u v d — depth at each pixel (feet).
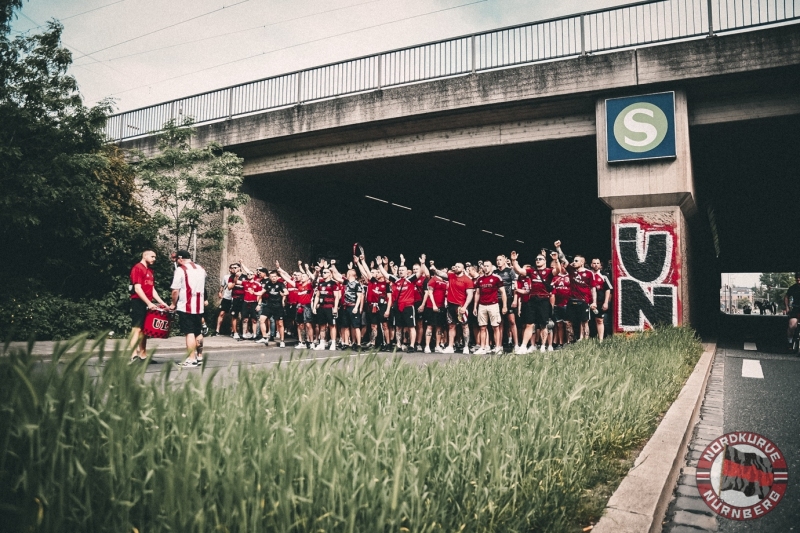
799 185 59.00
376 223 81.15
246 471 5.23
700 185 58.29
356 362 9.94
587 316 36.70
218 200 50.83
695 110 40.45
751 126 40.32
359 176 58.80
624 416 12.28
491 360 15.15
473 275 40.91
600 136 41.70
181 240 57.67
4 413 5.04
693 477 11.80
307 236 67.21
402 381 9.93
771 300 333.42
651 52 39.65
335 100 50.83
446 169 55.36
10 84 40.68
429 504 5.80
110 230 48.01
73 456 4.99
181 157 50.34
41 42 40.81
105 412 5.53
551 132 44.57
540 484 7.76
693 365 26.32
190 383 6.37
